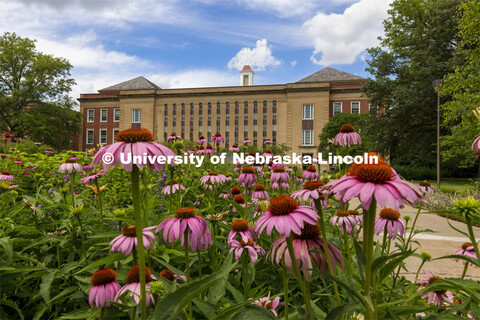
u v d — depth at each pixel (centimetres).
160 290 133
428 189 307
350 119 3222
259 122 4109
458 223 687
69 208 268
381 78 2495
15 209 274
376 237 452
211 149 639
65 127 3675
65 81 3503
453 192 1345
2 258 205
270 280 227
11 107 3178
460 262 398
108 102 4522
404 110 2261
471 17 1548
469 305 127
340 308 97
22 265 220
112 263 220
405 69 2325
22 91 3183
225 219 342
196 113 4309
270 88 4078
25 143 1195
